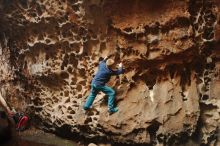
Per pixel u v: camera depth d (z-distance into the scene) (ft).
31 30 19.24
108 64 18.10
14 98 21.16
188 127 19.11
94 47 18.94
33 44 19.51
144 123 18.89
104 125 19.26
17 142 19.04
